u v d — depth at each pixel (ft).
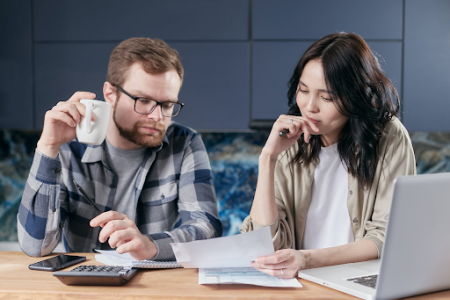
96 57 7.06
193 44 6.99
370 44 6.78
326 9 6.77
